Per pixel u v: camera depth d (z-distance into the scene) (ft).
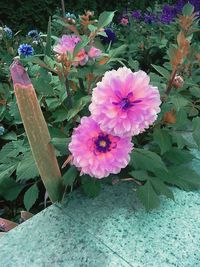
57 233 1.26
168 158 1.46
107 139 1.20
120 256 1.18
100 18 1.47
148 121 1.18
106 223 1.29
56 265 1.17
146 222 1.29
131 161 1.30
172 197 1.31
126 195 1.38
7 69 2.00
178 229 1.27
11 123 1.85
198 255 1.18
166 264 1.16
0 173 1.48
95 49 1.42
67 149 1.29
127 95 1.18
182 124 1.41
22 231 1.28
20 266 1.17
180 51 1.39
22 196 1.71
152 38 2.55
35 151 1.25
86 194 1.37
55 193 1.37
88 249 1.21
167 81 1.47
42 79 1.43
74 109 1.37
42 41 2.43
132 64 1.72
